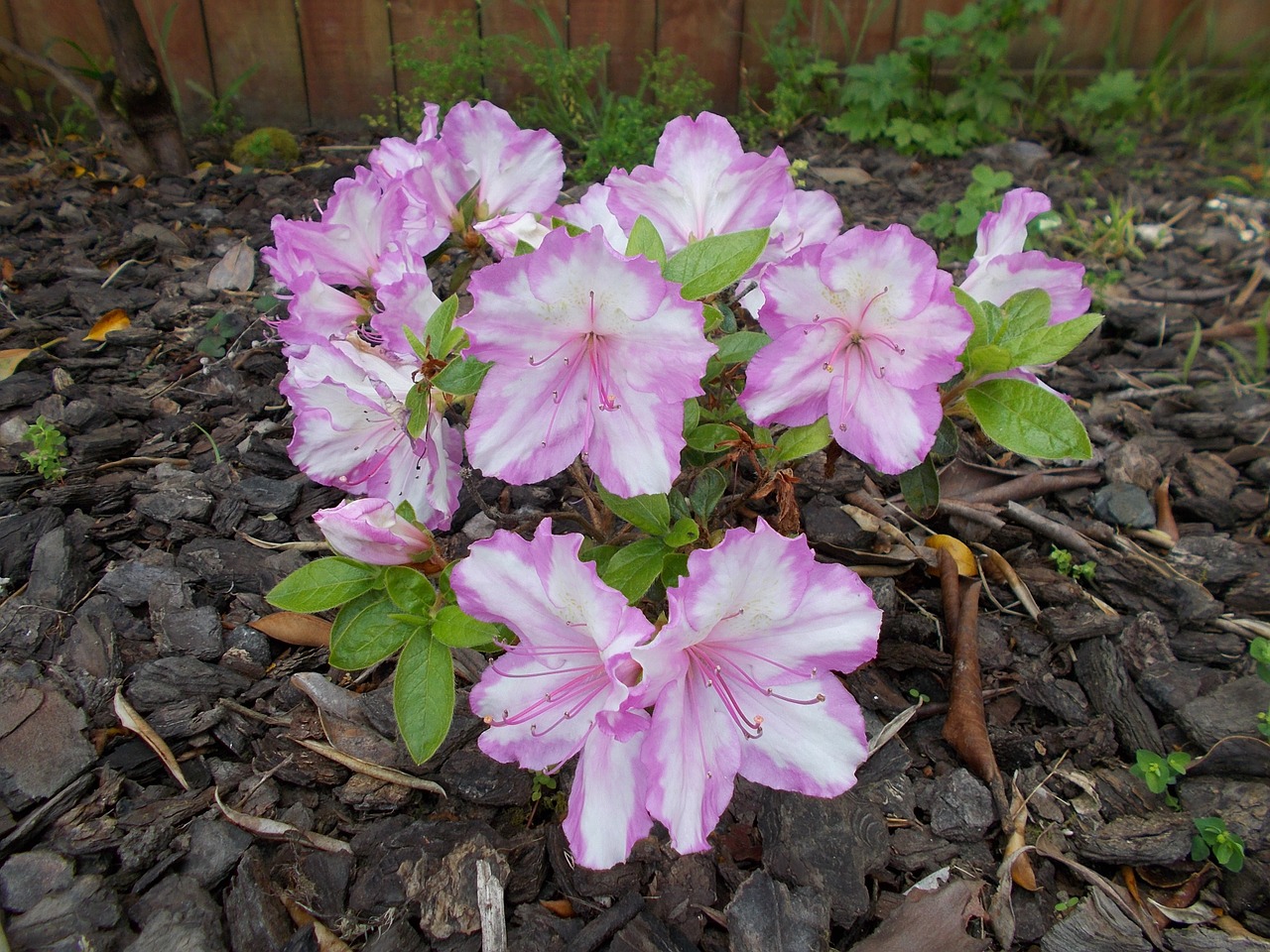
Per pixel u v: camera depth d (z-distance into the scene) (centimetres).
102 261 76
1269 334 74
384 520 34
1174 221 92
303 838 39
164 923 35
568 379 31
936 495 37
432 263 47
